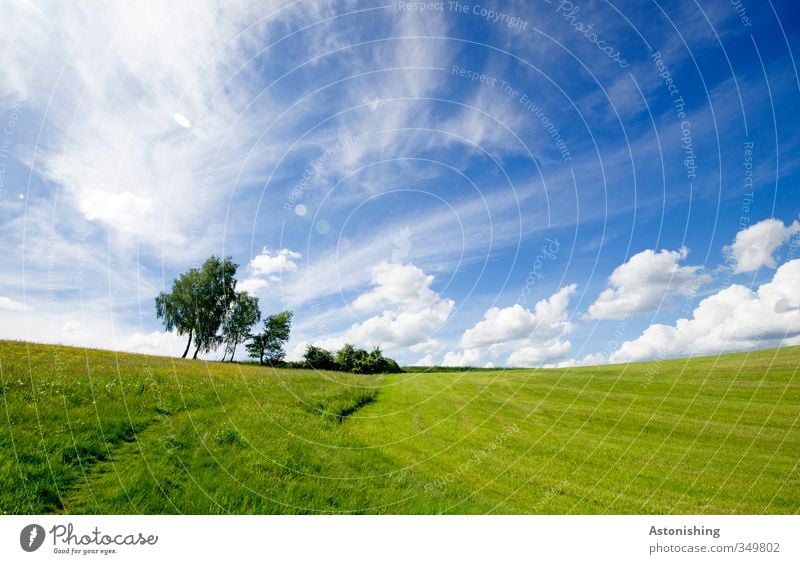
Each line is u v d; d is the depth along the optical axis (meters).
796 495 10.56
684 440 14.87
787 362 22.95
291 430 13.11
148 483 8.35
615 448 14.14
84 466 8.68
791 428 15.48
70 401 11.29
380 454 12.77
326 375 25.84
